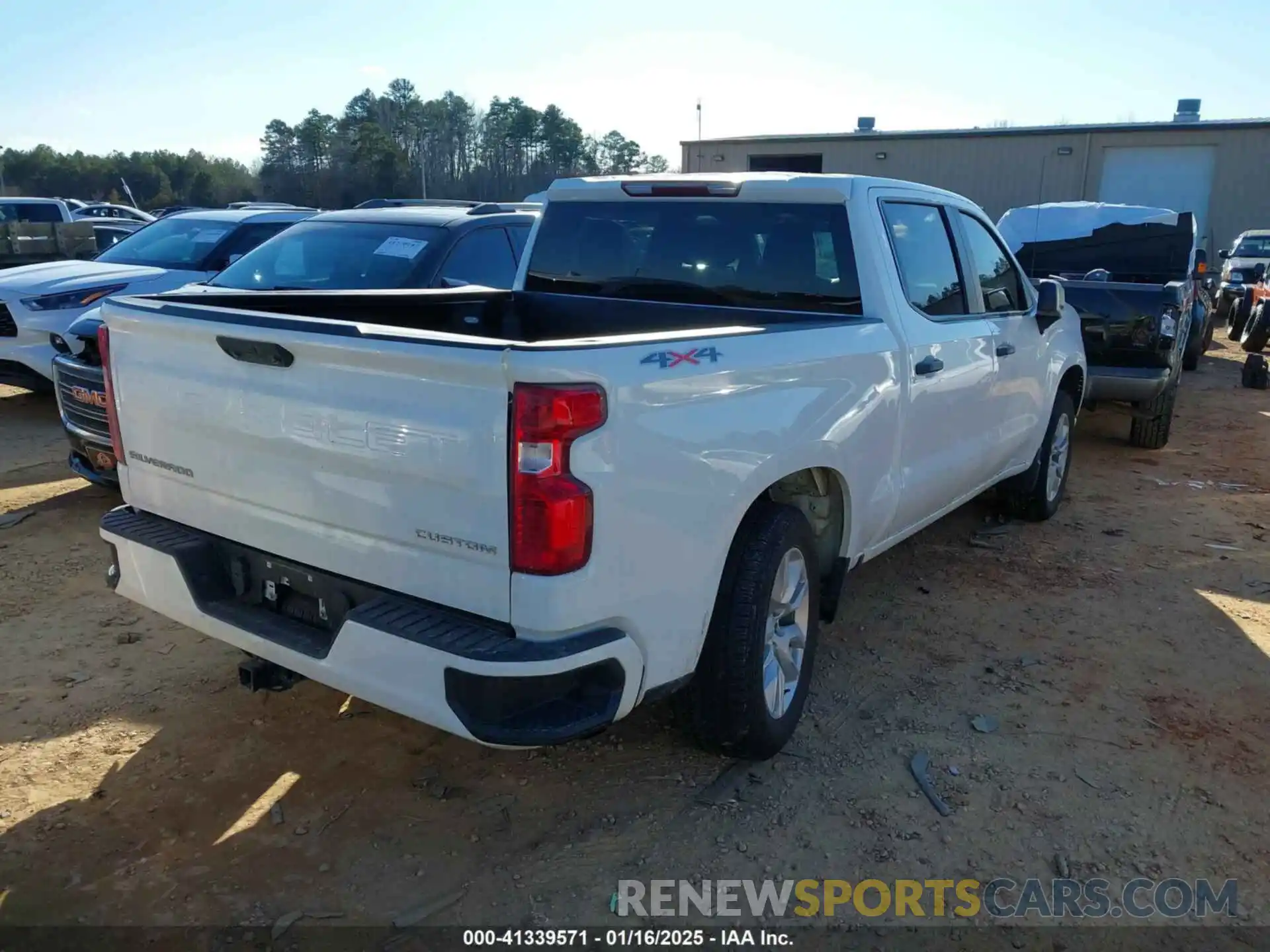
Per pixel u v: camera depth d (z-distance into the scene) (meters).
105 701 3.85
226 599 3.24
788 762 3.54
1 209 15.64
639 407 2.60
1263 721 3.88
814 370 3.34
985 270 5.05
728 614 3.15
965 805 3.30
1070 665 4.33
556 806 3.27
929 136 28.23
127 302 3.35
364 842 3.07
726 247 4.27
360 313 4.27
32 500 6.34
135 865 2.94
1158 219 9.77
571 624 2.53
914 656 4.41
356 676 2.71
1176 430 9.52
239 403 2.96
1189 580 5.35
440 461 2.54
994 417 5.00
